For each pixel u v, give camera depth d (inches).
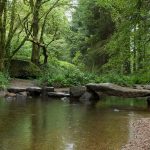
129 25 510.6
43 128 476.7
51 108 668.1
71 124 510.6
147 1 512.4
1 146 380.2
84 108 687.7
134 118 573.9
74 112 627.2
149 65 526.9
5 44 1101.7
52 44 1616.6
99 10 1390.3
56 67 1362.0
